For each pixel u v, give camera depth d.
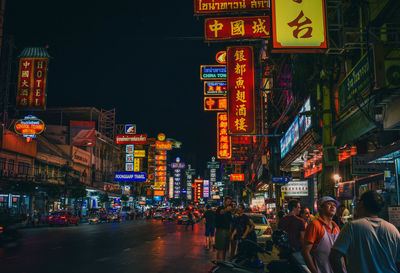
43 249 16.62
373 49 9.01
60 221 40.88
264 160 31.94
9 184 42.16
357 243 3.58
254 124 19.42
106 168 82.56
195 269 11.33
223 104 31.42
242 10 15.11
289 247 6.54
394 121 9.05
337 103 13.71
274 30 10.59
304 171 26.14
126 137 82.44
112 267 11.62
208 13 15.18
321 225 4.94
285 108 23.78
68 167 54.78
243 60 19.78
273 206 33.69
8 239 18.89
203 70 31.20
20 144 45.81
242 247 7.53
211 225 16.95
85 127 67.19
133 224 48.03
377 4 11.48
